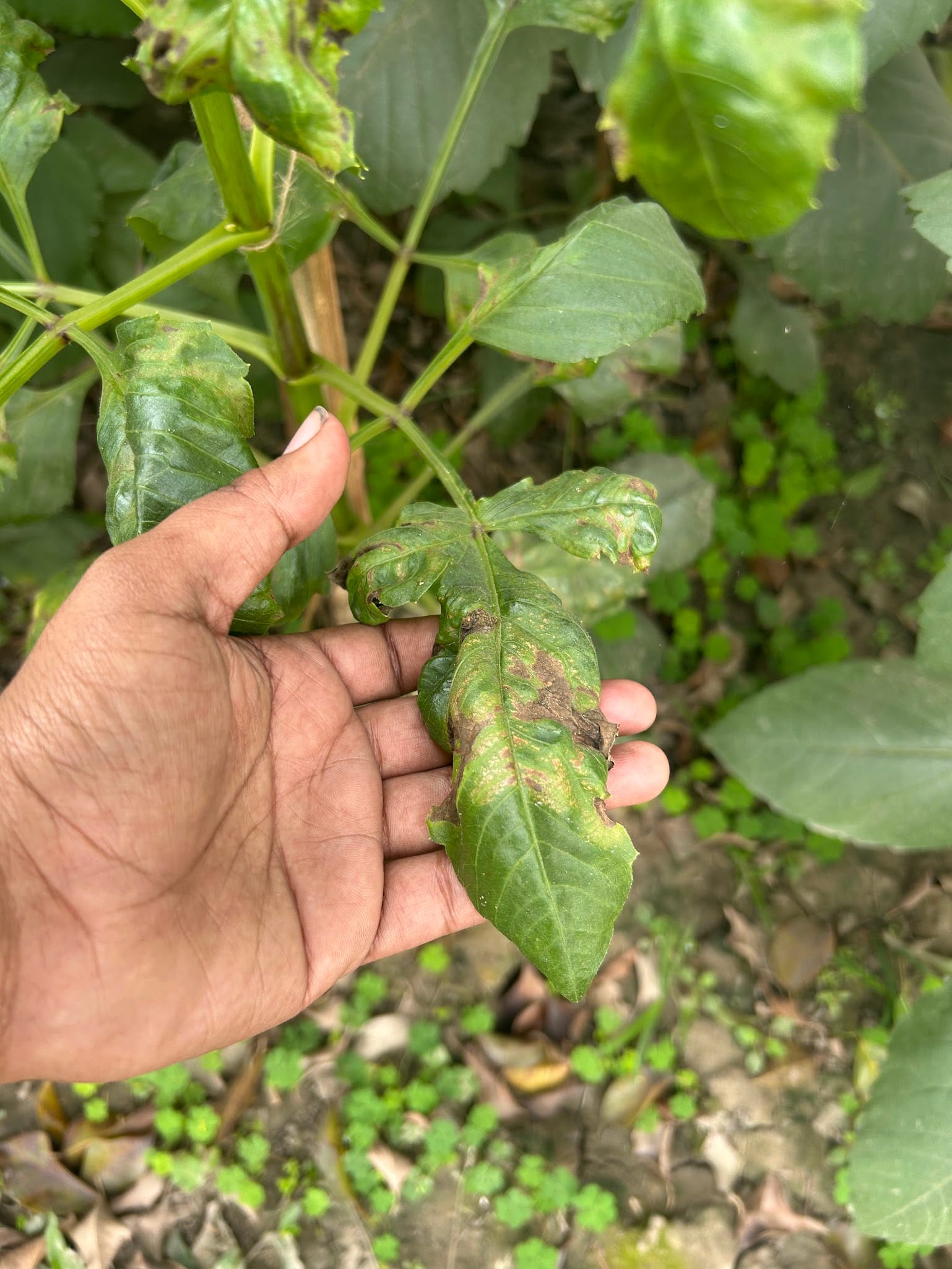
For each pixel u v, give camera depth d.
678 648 0.49
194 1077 0.43
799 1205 0.44
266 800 0.25
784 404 0.51
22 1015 0.21
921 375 0.53
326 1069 0.44
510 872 0.20
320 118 0.14
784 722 0.37
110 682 0.21
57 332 0.20
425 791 0.28
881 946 0.47
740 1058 0.45
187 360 0.21
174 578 0.21
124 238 0.40
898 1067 0.30
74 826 0.21
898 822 0.35
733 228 0.10
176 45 0.13
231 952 0.23
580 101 0.52
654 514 0.22
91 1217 0.41
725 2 0.08
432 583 0.22
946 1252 0.43
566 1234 0.43
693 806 0.48
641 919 0.47
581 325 0.23
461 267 0.27
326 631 0.28
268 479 0.22
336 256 0.53
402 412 0.25
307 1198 0.42
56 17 0.37
